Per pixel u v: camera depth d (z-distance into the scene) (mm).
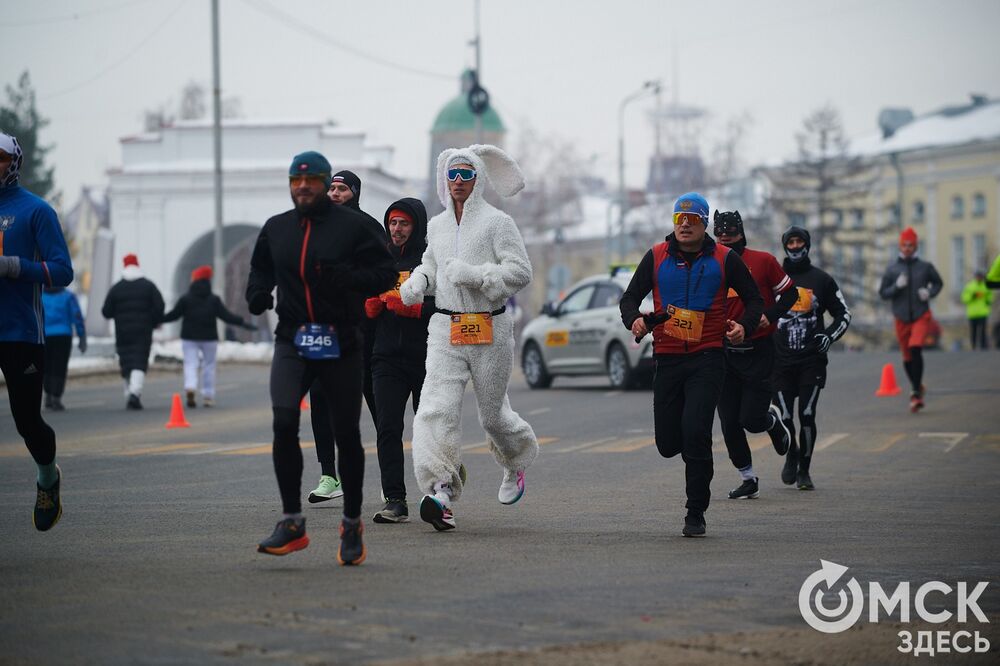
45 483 12555
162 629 9031
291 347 11344
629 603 10117
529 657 8422
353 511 11602
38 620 9312
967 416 28391
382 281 11281
